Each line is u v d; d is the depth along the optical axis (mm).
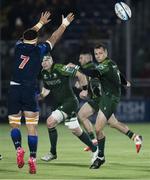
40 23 27219
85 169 28344
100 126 27953
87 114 34344
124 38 63688
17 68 26453
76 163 30688
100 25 66875
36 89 26953
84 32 65812
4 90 60469
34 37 26562
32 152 26500
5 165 29688
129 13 31578
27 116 26531
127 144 41344
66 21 26938
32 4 66125
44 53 26734
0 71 58312
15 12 65438
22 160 26281
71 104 30031
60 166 29484
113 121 31234
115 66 28281
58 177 25734
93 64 33000
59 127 57219
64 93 30125
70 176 26031
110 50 62250
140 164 30344
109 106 27906
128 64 58594
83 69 32969
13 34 63750
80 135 30016
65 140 44406
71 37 65250
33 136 26453
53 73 29953
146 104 62375
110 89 28047
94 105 34031
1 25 64250
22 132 51156
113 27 65438
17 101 26625
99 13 68062
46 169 28328
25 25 64688
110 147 39250
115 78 28016
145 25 65438
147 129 54344
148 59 64125
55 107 30797
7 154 34938
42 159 31359
